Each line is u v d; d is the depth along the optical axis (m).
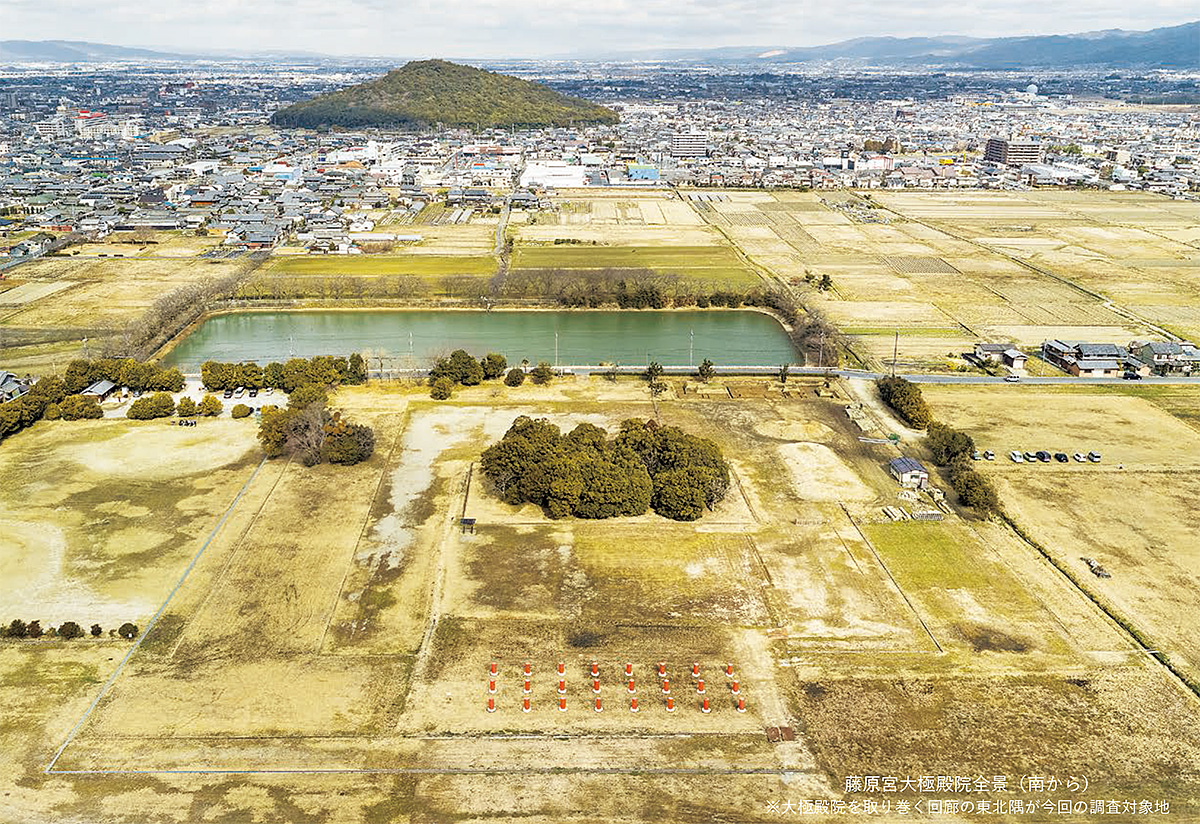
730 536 111.19
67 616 93.31
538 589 99.62
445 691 83.81
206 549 106.00
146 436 137.62
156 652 88.38
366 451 130.38
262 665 86.75
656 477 117.88
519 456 120.25
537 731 79.00
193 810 69.88
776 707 82.19
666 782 73.62
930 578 102.50
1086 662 88.19
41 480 122.06
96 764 74.38
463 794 72.00
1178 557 106.75
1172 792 72.75
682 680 85.62
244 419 145.38
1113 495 122.06
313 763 74.88
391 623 93.50
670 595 98.81
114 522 111.56
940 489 124.00
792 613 95.88
